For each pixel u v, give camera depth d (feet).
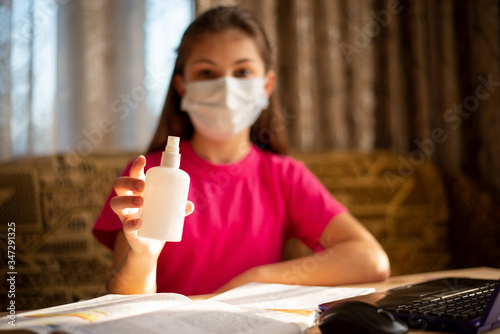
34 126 5.63
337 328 1.55
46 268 4.66
